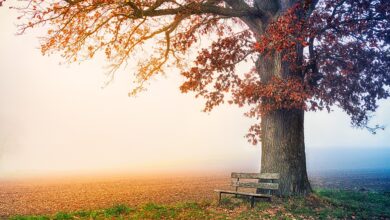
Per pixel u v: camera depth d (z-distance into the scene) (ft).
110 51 40.88
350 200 46.88
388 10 37.24
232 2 45.98
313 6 42.63
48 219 35.27
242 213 35.65
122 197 70.08
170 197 66.85
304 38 37.52
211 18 47.67
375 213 37.76
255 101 45.52
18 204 63.36
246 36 49.49
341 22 38.06
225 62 45.55
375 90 50.96
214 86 47.39
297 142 45.19
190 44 46.42
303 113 46.83
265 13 46.06
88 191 87.40
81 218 35.04
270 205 38.65
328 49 43.27
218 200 41.65
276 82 40.65
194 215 35.09
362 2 37.52
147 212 36.45
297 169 44.47
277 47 37.86
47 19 34.50
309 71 43.78
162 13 40.96
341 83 49.29
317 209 37.91
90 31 38.37
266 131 46.24
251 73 53.72
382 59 45.50
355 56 44.68
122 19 39.04
